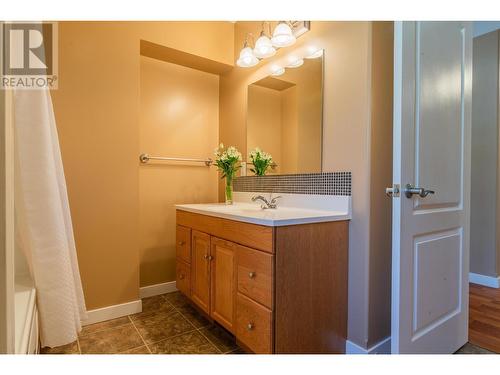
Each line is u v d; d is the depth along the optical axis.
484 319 2.01
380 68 1.56
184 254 2.16
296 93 1.99
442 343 1.48
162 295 2.51
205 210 1.88
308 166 1.87
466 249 1.66
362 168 1.53
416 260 1.33
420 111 1.34
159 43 2.26
